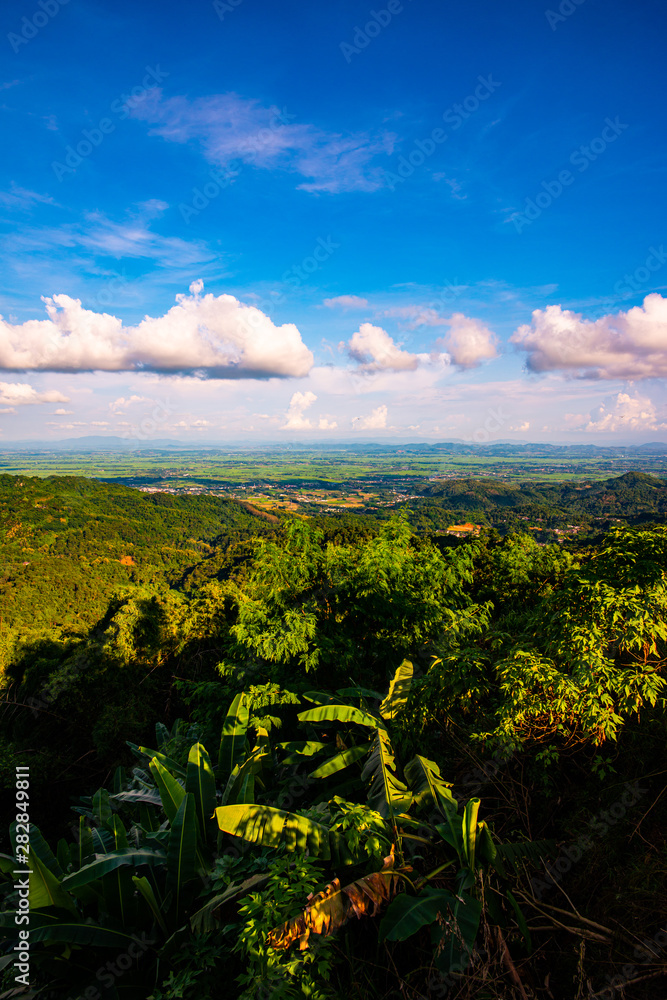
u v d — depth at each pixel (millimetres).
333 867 3279
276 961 2594
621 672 3619
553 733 4082
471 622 6219
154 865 3711
